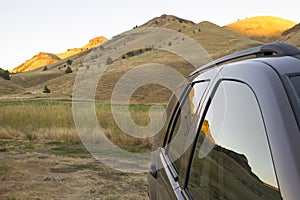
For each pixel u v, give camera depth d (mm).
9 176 7715
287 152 1212
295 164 1169
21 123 14531
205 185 1848
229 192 1536
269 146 1290
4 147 11594
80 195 6656
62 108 16391
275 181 1202
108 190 6996
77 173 8242
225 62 2381
